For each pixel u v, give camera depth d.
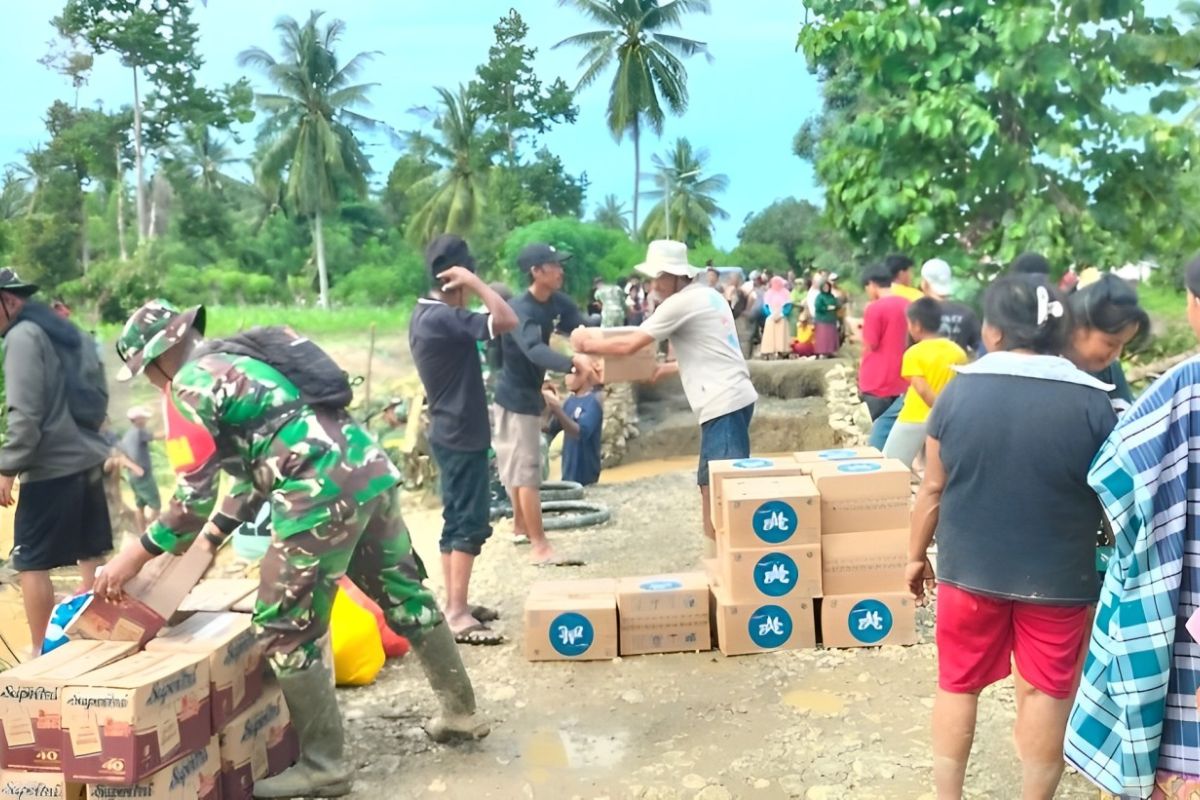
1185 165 7.81
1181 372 2.53
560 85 65.19
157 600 3.75
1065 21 7.62
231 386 3.62
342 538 3.70
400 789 3.93
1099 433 3.13
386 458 3.91
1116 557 2.59
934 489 3.49
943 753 3.40
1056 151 7.59
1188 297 2.63
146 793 3.39
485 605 6.09
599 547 7.54
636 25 54.94
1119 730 2.61
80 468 5.02
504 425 7.05
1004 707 4.45
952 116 7.54
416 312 5.32
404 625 4.15
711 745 4.21
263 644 3.75
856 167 8.26
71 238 42.31
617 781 3.94
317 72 59.06
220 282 51.91
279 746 4.11
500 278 42.50
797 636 5.19
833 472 5.21
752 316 21.36
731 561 5.16
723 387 5.88
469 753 4.21
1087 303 3.79
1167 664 2.52
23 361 4.82
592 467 10.11
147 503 9.04
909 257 7.82
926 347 6.18
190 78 59.91
